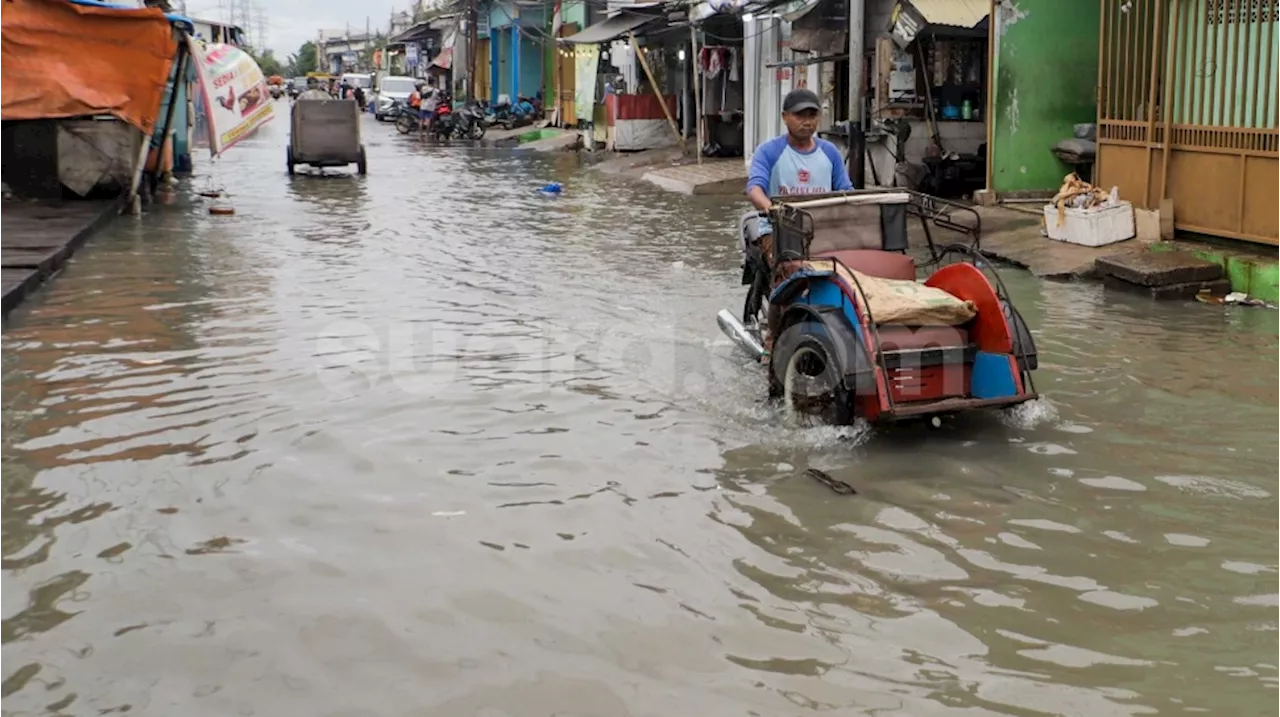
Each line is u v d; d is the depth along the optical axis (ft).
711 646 12.72
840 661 12.40
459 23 176.65
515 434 20.17
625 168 83.71
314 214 55.26
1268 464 18.43
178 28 56.59
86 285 34.71
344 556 15.05
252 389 23.02
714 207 59.11
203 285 34.94
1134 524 16.10
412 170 84.74
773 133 71.82
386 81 174.40
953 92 54.95
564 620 13.32
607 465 18.57
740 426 20.67
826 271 19.98
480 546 15.38
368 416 21.20
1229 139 34.47
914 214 22.79
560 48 120.57
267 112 63.46
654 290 34.50
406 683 11.93
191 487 17.56
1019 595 13.96
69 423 20.75
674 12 86.63
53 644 12.75
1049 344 26.63
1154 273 32.17
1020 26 46.37
